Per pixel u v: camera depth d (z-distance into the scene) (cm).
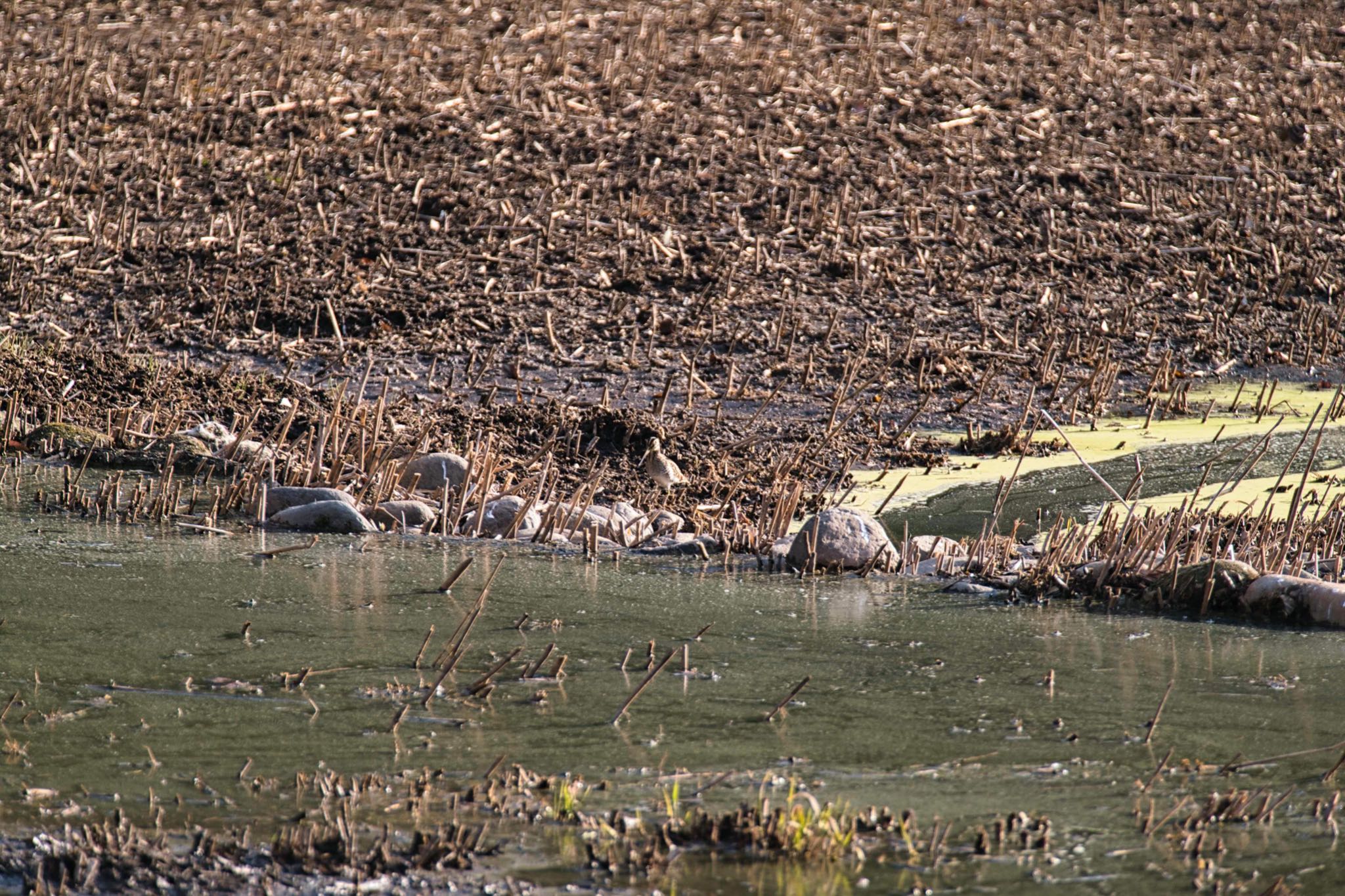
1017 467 2314
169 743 1331
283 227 3950
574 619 1820
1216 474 2773
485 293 3619
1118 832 1168
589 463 2694
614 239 3962
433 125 4594
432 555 2134
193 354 3231
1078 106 5072
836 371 3325
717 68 5225
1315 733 1424
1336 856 1123
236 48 5234
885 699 1525
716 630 1794
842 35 5684
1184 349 3594
